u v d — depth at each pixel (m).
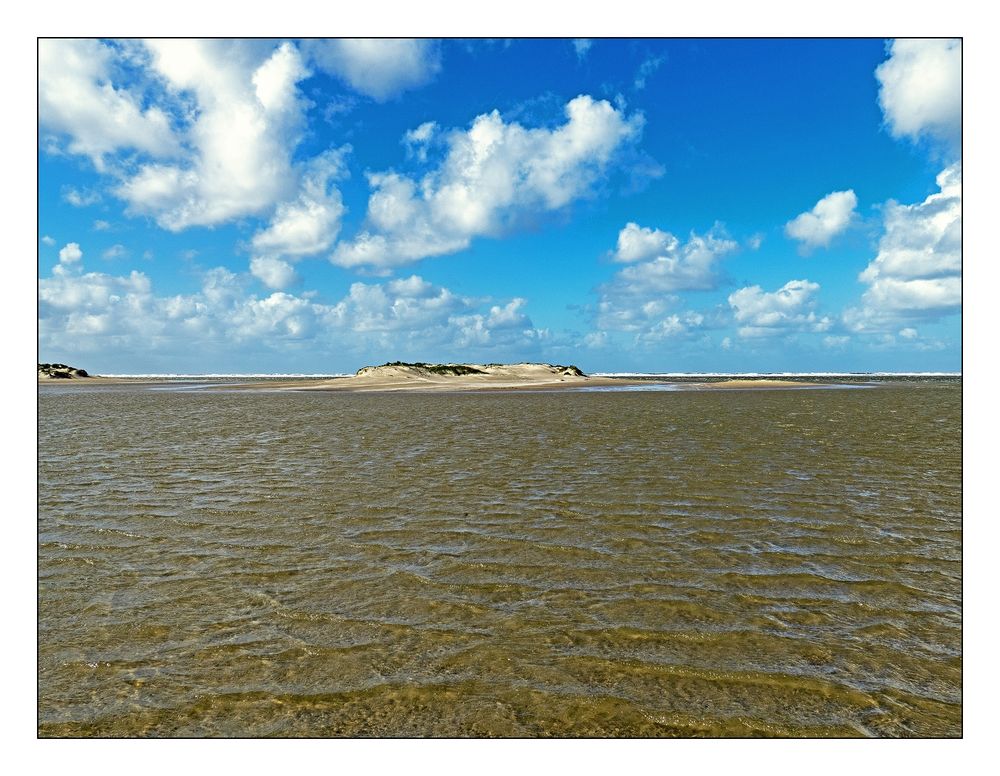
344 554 10.73
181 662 7.04
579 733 5.78
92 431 29.61
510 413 39.41
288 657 7.12
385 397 62.16
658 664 6.93
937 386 91.38
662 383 100.25
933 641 7.49
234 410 44.41
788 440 24.73
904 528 12.17
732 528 12.21
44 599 8.82
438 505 14.06
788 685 6.54
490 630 7.77
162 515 13.27
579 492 15.30
